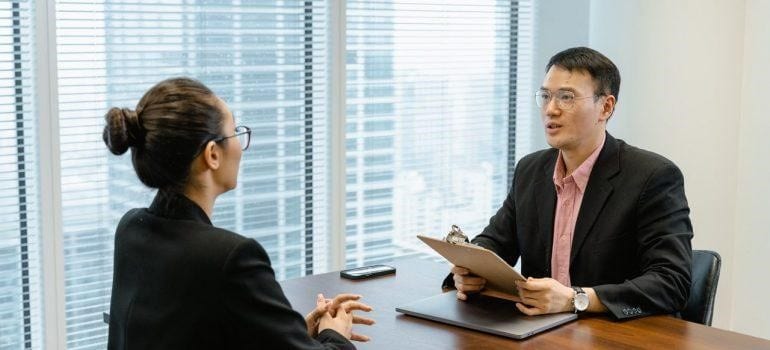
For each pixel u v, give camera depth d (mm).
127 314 1667
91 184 3328
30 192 3197
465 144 4527
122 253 1724
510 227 2855
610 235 2512
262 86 3742
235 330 1583
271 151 3803
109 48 3312
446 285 2592
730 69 3797
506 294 2453
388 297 2490
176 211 1668
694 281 2523
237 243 1595
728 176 3869
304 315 2297
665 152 3838
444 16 4340
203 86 1676
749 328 3924
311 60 3877
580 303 2252
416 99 4293
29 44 3119
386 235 4273
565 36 4793
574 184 2629
